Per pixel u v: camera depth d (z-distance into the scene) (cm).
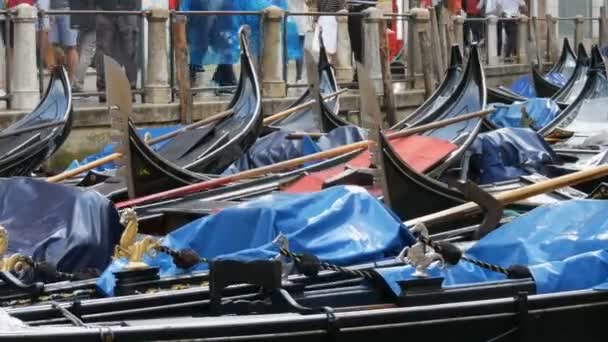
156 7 2464
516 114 2448
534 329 968
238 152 1956
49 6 2355
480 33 3550
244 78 2062
